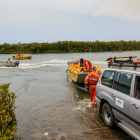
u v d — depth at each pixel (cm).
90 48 12481
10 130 284
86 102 706
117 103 390
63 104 686
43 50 12319
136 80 348
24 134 430
